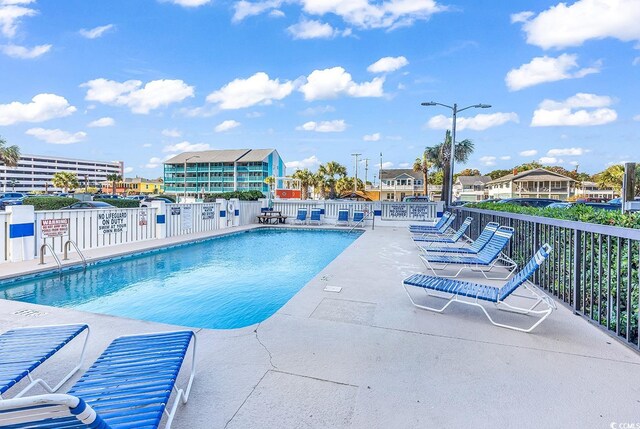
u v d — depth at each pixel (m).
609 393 2.54
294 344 3.36
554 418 2.25
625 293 3.72
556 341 3.45
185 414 2.28
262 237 14.62
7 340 2.69
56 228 8.44
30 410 1.15
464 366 2.94
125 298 6.14
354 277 6.19
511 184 54.44
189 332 2.85
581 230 4.21
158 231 11.84
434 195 63.38
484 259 6.62
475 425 2.19
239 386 2.62
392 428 2.16
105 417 1.70
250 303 5.92
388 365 2.95
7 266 7.05
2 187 106.69
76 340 3.46
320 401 2.43
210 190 72.69
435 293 5.17
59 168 125.56
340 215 18.31
